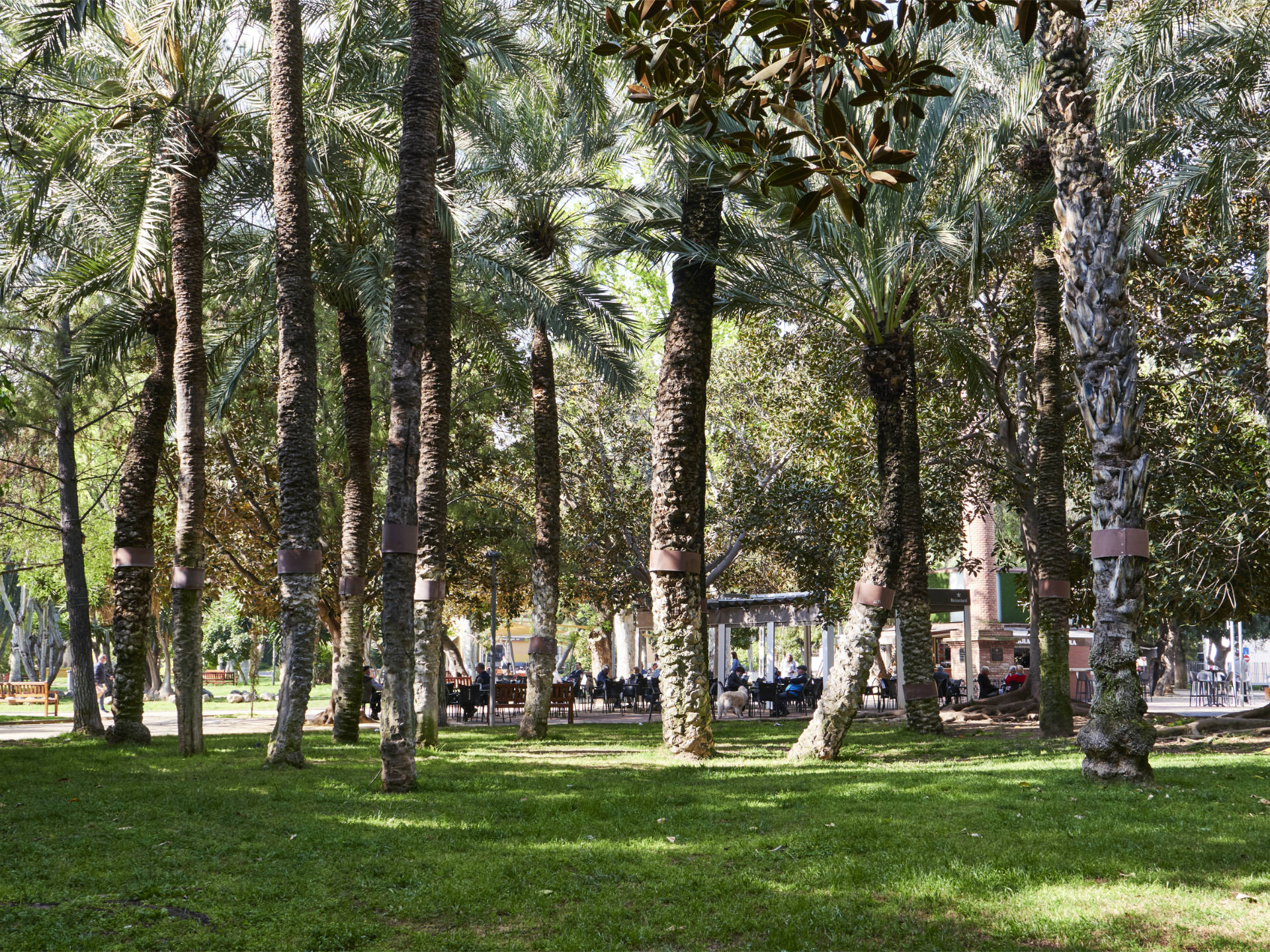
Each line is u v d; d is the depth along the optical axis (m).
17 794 10.09
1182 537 18.27
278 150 13.48
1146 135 16.44
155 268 16.31
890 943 4.93
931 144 15.12
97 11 14.95
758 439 30.16
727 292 16.52
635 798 9.62
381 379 23.16
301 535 13.16
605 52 3.48
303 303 13.38
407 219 11.15
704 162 14.69
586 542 29.72
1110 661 10.30
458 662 38.41
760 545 27.44
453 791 10.40
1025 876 6.12
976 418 24.67
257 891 6.02
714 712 28.72
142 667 16.95
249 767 12.83
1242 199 17.86
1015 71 16.58
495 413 26.75
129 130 16.50
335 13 16.61
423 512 16.39
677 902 5.79
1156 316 19.31
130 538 17.02
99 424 25.92
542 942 5.04
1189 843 7.02
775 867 6.56
